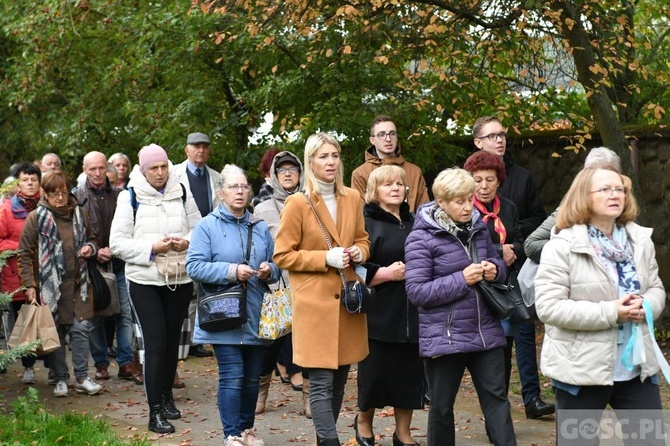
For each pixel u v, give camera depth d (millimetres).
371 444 6801
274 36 10984
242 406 6840
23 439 6812
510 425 5625
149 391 7508
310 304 6109
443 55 10086
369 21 9844
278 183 8047
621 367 4840
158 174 7824
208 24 11961
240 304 6508
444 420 5793
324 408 6039
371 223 6637
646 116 11344
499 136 7492
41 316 8242
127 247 7598
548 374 4969
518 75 10578
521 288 6781
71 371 10188
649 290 4953
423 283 5695
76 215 8844
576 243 4879
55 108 16734
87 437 6973
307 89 11547
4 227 9172
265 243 6867
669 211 10367
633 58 10273
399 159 8359
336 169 6277
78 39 14789
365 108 11266
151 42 13000
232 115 12562
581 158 11383
